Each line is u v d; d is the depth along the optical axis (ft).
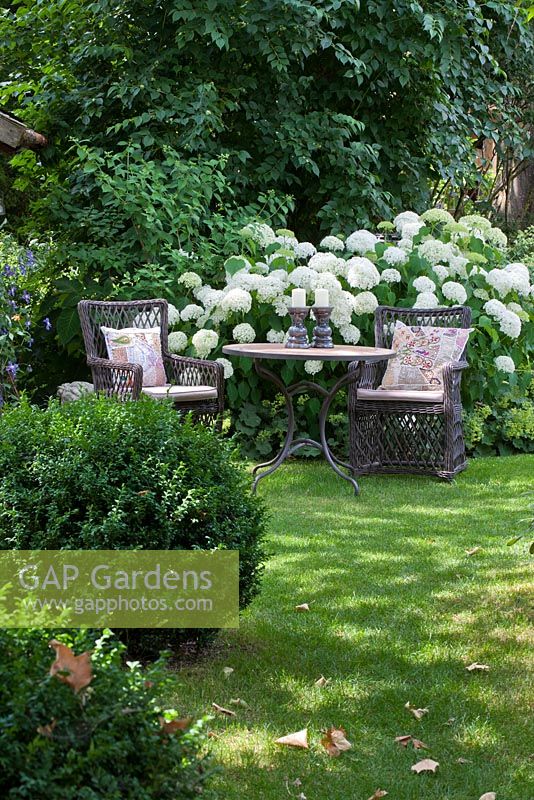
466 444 21.61
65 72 26.08
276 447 21.72
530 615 11.27
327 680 9.35
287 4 24.67
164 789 5.01
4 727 4.67
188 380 19.79
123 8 25.61
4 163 37.45
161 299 20.68
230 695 8.97
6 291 19.06
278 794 7.22
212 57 26.18
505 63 31.96
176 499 9.23
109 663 5.44
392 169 28.86
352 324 21.62
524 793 7.34
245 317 21.39
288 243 22.85
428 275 22.18
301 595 11.93
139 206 23.35
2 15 27.58
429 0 27.17
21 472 9.15
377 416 19.76
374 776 7.56
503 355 22.02
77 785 4.69
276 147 26.32
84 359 24.32
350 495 17.76
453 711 8.73
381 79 27.73
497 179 38.45
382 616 11.22
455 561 13.51
